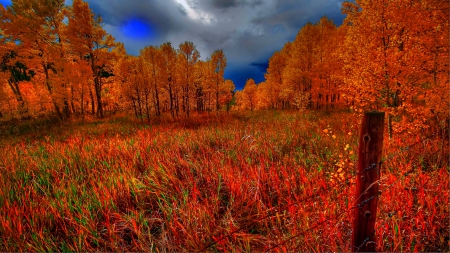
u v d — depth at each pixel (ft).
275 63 70.74
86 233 10.03
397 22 15.74
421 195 9.94
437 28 13.98
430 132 18.01
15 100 56.13
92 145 22.25
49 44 46.70
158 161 16.25
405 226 8.80
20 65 58.23
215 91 57.52
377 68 16.05
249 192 12.42
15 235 9.68
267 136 23.95
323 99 50.29
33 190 13.19
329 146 19.03
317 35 47.83
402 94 16.02
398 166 13.83
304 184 12.78
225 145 21.70
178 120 43.88
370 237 5.98
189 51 47.65
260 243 9.42
